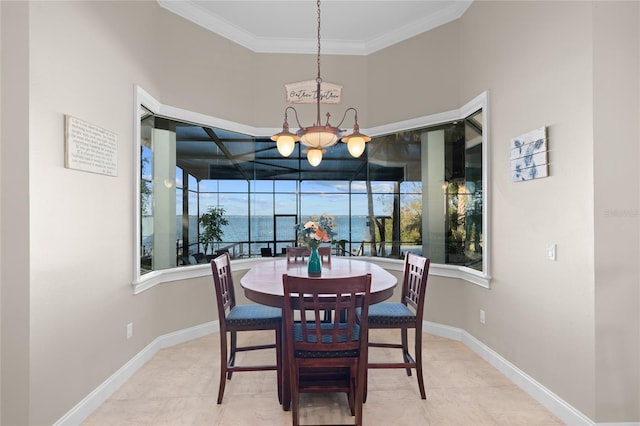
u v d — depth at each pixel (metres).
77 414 2.07
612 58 1.92
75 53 2.10
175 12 3.34
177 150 3.45
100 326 2.33
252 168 4.12
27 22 1.77
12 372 1.76
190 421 2.10
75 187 2.10
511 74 2.62
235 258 3.98
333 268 2.85
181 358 3.01
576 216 2.03
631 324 1.92
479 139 3.20
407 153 3.90
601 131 1.91
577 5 2.01
